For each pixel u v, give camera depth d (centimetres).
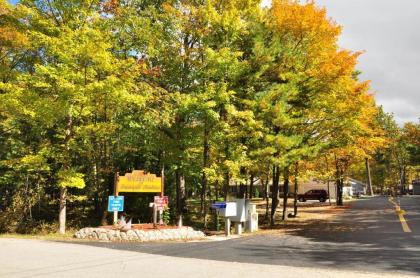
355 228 2030
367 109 2361
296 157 2122
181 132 2108
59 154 1888
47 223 2227
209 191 2886
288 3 2200
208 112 1914
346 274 902
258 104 2069
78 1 1770
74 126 1908
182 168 2242
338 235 1764
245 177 2216
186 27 2031
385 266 1018
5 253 1115
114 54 2016
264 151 2019
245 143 2180
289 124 2133
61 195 1845
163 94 2095
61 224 1831
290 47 2183
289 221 2586
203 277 845
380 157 8562
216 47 2117
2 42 1995
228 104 2000
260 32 2172
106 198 2358
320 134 2322
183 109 1917
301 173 2738
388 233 1770
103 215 2280
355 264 1044
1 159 2328
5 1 1836
